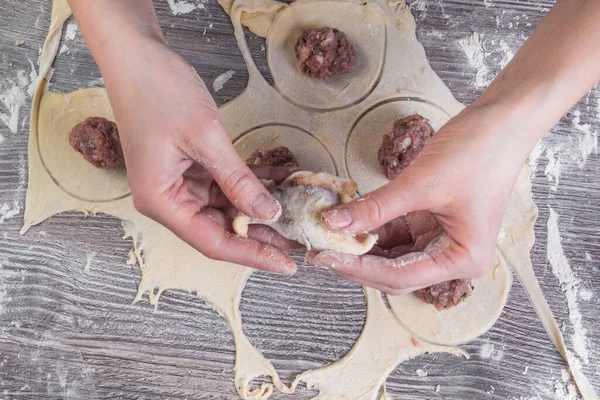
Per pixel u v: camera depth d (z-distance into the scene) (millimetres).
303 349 558
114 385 554
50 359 555
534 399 562
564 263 569
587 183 574
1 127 570
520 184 572
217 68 570
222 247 470
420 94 571
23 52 573
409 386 559
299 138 566
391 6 573
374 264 472
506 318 566
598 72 462
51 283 561
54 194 563
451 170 452
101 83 573
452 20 579
